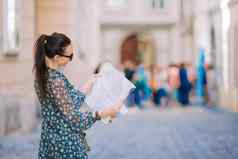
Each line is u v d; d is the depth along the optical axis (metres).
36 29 25.30
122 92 5.17
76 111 4.94
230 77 24.38
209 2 29.22
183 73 29.31
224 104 25.47
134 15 45.25
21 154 12.31
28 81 19.45
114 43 45.22
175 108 27.84
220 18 26.34
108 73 5.25
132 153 12.48
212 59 28.62
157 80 29.94
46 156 5.00
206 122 19.70
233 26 23.64
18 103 17.25
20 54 18.48
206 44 30.36
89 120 4.98
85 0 35.38
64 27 25.64
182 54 42.81
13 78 17.56
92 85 5.66
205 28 30.80
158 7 45.34
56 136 4.95
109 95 5.16
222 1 25.69
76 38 26.92
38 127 18.69
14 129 16.75
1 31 16.42
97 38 43.72
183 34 41.47
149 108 28.42
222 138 14.98
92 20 41.12
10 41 17.20
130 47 45.69
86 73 31.94
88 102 5.13
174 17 45.09
